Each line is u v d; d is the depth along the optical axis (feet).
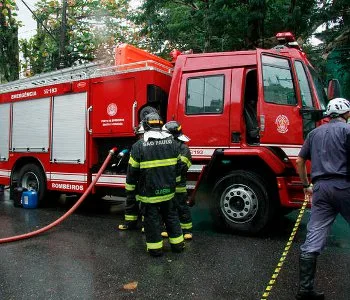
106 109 22.82
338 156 11.39
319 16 33.47
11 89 28.68
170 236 16.10
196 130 19.62
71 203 29.30
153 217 15.51
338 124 11.77
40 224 21.61
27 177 27.66
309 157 12.48
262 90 17.99
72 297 11.65
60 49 50.19
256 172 18.88
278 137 17.98
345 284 12.52
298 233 19.51
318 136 11.95
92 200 29.99
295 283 12.64
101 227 20.90
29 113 27.32
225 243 17.47
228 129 18.86
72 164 24.53
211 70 19.67
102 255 15.76
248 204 18.45
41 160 26.43
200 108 19.67
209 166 18.92
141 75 21.50
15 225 21.31
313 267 11.22
